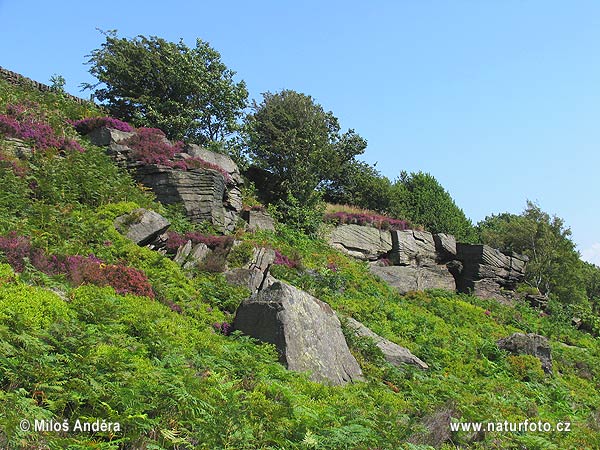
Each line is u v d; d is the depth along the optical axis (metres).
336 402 13.67
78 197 23.70
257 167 44.78
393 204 55.00
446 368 21.53
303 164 44.59
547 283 53.53
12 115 27.62
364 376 18.05
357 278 33.16
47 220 19.72
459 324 31.45
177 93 40.94
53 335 11.38
